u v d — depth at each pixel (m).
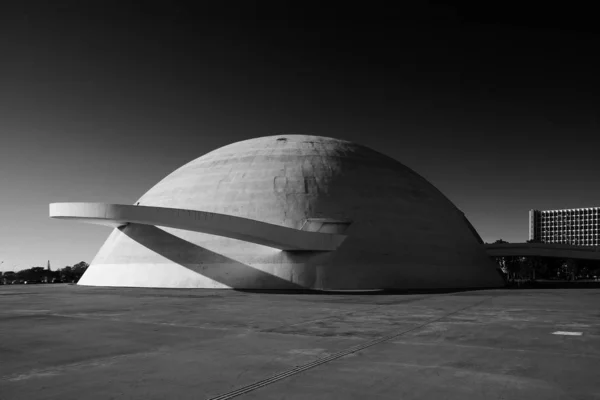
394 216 36.22
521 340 10.41
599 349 9.37
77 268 96.25
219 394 6.39
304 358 8.60
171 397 6.27
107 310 17.27
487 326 12.63
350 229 34.12
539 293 28.28
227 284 31.31
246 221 28.23
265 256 32.38
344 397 6.22
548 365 7.99
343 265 32.38
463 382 6.92
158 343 10.21
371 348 9.53
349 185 36.25
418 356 8.73
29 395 6.39
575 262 88.56
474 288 35.06
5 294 27.56
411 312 16.36
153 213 26.77
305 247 30.80
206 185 36.06
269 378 7.20
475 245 41.28
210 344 10.08
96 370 7.77
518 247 43.03
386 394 6.34
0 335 11.39
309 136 41.47
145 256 34.31
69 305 19.45
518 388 6.60
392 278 33.16
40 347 9.80
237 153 38.53
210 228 27.23
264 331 11.87
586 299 22.77
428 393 6.38
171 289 30.67
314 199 34.62
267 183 35.25
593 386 6.71
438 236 37.62
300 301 21.34
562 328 12.25
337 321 13.81
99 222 32.66
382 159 40.84
